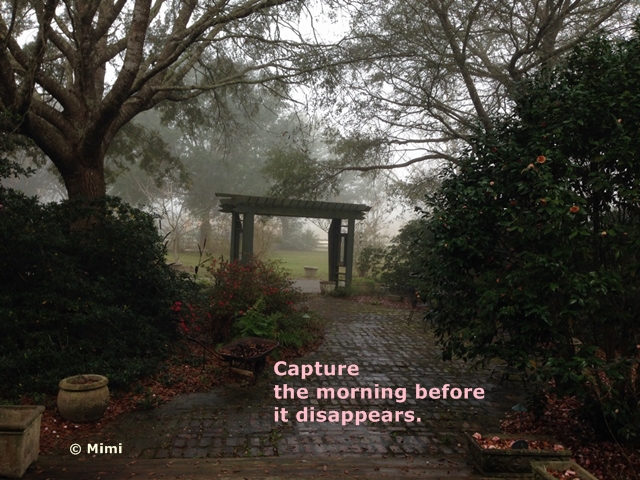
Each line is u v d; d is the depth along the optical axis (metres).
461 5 10.95
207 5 8.45
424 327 10.69
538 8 10.55
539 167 4.23
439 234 4.72
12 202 6.83
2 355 5.71
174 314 7.70
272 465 4.19
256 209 14.59
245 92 13.28
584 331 4.63
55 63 11.77
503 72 11.84
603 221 4.49
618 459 4.37
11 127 7.39
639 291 4.38
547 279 4.16
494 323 4.62
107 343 6.45
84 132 8.40
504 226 4.46
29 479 3.83
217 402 5.83
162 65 8.20
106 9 9.93
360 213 15.99
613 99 4.18
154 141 15.83
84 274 6.96
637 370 4.38
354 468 4.17
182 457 4.35
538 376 4.16
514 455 4.09
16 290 6.53
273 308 9.08
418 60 11.68
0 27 7.92
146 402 5.52
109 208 7.73
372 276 18.14
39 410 4.20
